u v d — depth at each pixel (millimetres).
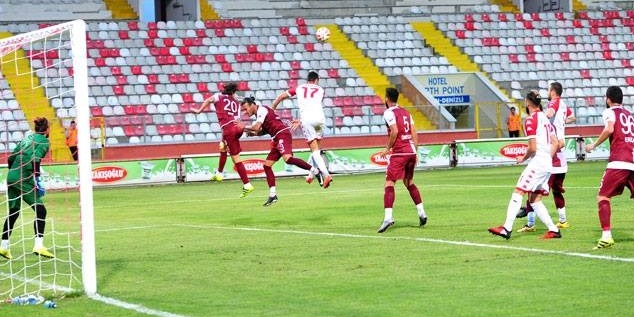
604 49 91125
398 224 32500
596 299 18094
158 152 68688
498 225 31125
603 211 24547
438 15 90688
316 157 36188
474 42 88625
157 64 78562
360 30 87125
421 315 17250
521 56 88375
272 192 36719
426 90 81875
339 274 22062
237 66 80625
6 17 81062
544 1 97500
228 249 27312
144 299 19594
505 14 91562
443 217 34281
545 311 17219
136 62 78188
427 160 70000
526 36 90375
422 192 46812
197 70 79250
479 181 53531
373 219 34656
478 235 28453
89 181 20406
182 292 20328
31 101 71750
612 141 24438
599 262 22438
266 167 36688
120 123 68500
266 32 84062
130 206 45875
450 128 75312
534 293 18938
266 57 82000
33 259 27312
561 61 89250
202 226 34531
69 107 71875
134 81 76938
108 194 55781
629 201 37750
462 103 83250
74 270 24641
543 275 20953
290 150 36125
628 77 89938
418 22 89625
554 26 91625
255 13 89750
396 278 21250
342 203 42250
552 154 26594
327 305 18438
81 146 20312
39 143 26969
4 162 62750
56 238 32938
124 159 65250
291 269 23062
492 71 86562
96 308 18766
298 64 82250
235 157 38688
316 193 49000
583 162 70312
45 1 82938
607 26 92938
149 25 81625
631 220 31219
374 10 92188
